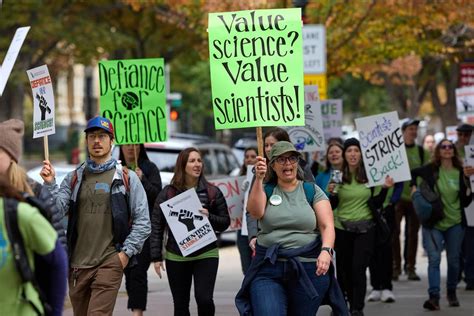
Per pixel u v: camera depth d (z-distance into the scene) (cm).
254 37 2086
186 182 2388
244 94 2088
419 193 3009
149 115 2748
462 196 3019
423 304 3125
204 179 2405
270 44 2086
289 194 1906
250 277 1894
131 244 2052
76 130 12688
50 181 2025
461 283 3766
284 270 1864
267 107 2081
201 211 2345
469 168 3002
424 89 9388
